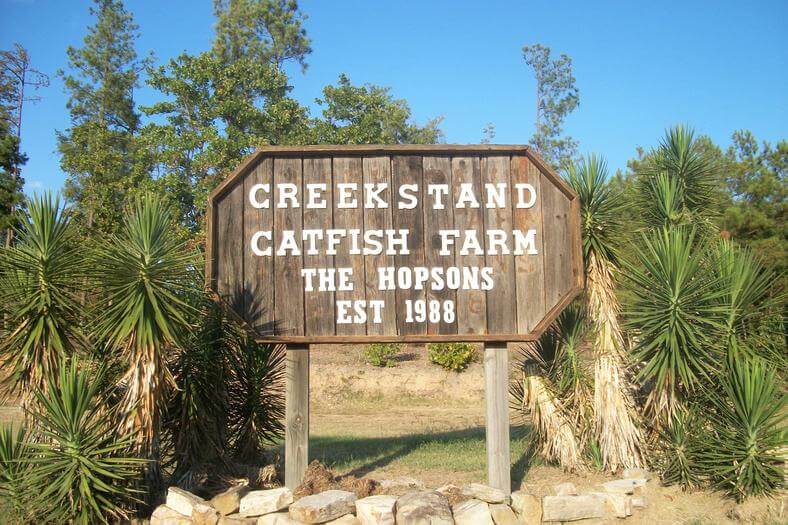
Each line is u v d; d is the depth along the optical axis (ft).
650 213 31.81
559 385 28.89
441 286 25.08
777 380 25.95
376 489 24.17
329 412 56.80
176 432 25.63
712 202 32.71
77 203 94.99
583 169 29.14
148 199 23.44
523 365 30.22
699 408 26.35
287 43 132.87
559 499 22.82
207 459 25.40
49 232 22.71
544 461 29.32
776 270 59.67
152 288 22.18
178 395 25.53
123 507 21.94
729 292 26.04
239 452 27.94
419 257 25.25
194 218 81.20
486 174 25.55
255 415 27.99
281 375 29.04
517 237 25.25
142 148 84.28
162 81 84.94
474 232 25.30
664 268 26.08
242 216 25.41
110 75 137.69
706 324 26.76
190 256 23.72
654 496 24.73
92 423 22.75
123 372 24.34
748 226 65.10
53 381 22.45
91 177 94.27
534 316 24.98
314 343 24.85
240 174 25.43
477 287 25.08
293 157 25.68
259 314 24.98
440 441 37.24
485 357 25.16
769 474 23.63
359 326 24.99
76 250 23.16
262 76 92.12
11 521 21.06
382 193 25.53
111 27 139.74
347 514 21.95
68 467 20.90
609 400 27.58
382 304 25.07
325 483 24.16
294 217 25.44
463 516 21.75
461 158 25.63
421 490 23.30
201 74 85.56
